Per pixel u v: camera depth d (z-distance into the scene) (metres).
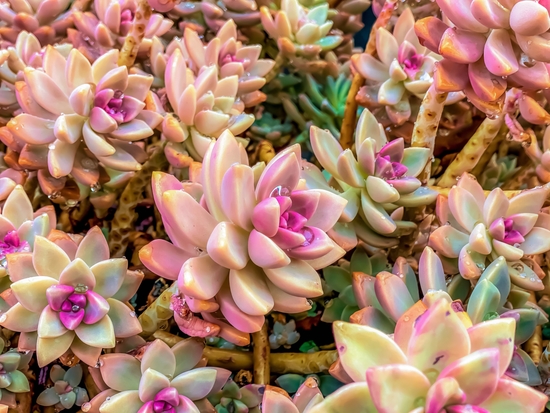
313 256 0.29
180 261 0.31
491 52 0.31
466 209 0.36
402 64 0.43
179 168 0.40
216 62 0.43
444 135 0.47
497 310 0.34
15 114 0.40
